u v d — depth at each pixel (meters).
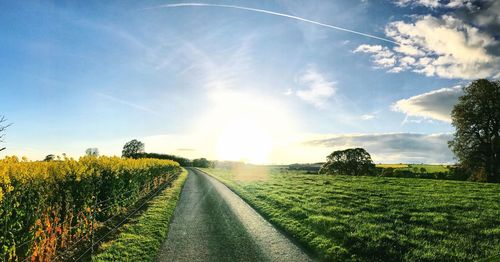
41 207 10.06
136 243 12.20
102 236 13.21
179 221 16.58
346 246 12.03
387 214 17.36
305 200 22.48
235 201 24.33
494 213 17.70
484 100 48.09
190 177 54.91
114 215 17.19
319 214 17.39
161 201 23.67
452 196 23.92
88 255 10.76
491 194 24.94
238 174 65.19
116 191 17.91
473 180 48.94
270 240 13.09
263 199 24.33
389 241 12.50
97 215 15.72
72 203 12.27
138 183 24.05
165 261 10.45
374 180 38.53
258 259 10.81
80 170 13.38
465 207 19.34
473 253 11.35
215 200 24.77
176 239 13.07
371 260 10.73
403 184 33.09
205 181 45.25
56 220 10.66
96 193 14.84
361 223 15.23
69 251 11.09
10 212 8.45
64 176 12.41
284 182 38.34
